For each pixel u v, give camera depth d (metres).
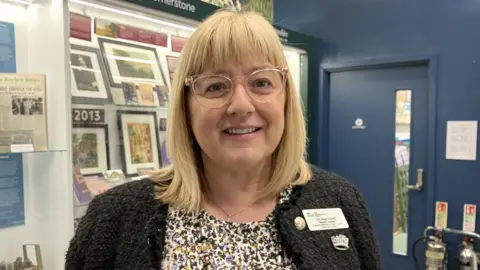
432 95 2.99
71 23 1.78
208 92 0.91
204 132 0.92
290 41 3.09
